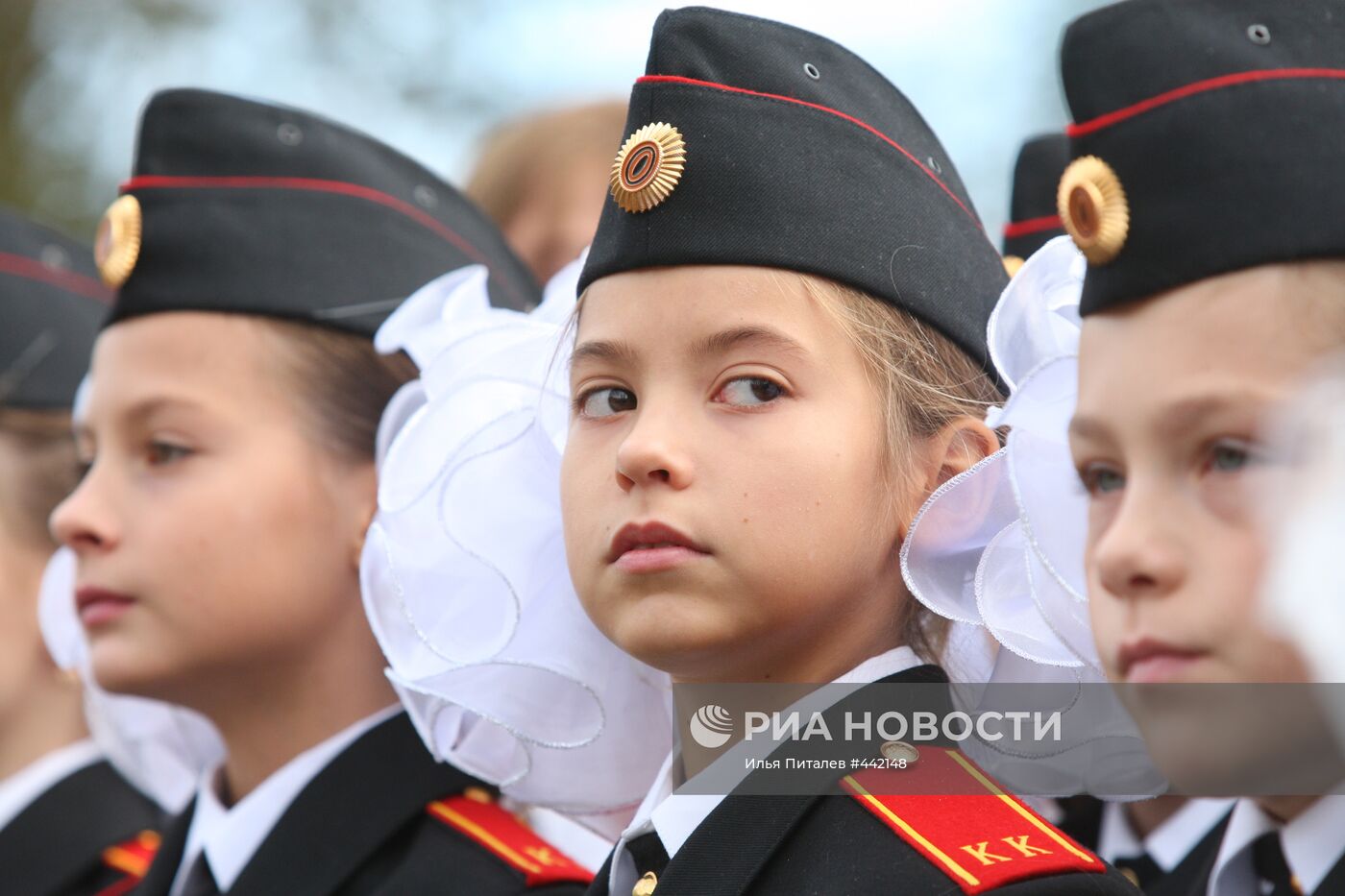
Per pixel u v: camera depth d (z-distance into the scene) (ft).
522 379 23.26
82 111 69.41
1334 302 15.55
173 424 26.09
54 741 34.09
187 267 26.63
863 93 21.08
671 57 20.15
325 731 26.66
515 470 23.07
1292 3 16.84
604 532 18.85
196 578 25.73
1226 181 16.10
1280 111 16.20
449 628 23.16
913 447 19.65
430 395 23.65
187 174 27.09
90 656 26.30
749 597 18.39
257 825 26.25
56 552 34.42
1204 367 15.65
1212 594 15.02
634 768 23.49
